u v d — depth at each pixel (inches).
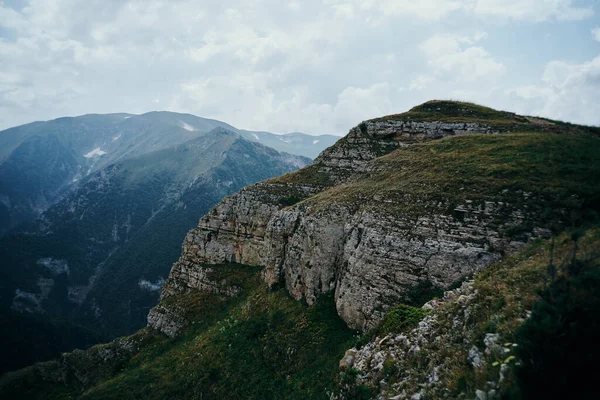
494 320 491.5
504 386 371.6
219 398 1104.2
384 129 2044.8
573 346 325.1
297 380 985.5
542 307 367.9
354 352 820.0
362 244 1114.1
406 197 1153.4
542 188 905.5
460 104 2108.8
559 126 1582.2
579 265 411.5
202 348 1421.0
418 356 579.5
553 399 321.1
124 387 1406.3
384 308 966.4
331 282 1282.0
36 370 2078.0
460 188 1055.0
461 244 904.9
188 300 2026.3
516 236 837.2
